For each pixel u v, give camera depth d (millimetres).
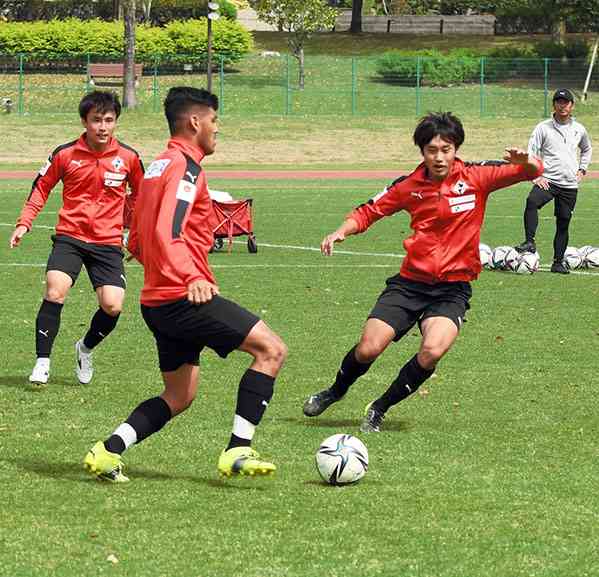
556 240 22266
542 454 9898
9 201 37375
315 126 63562
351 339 15289
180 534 7707
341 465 8852
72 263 12508
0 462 9555
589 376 13109
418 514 8180
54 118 63344
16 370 13422
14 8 85188
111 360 13961
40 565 7105
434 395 12180
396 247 26312
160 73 75938
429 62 74375
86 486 8852
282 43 90062
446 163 10078
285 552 7371
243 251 25516
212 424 10883
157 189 8492
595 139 62594
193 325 8586
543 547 7504
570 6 81438
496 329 16109
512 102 69938
